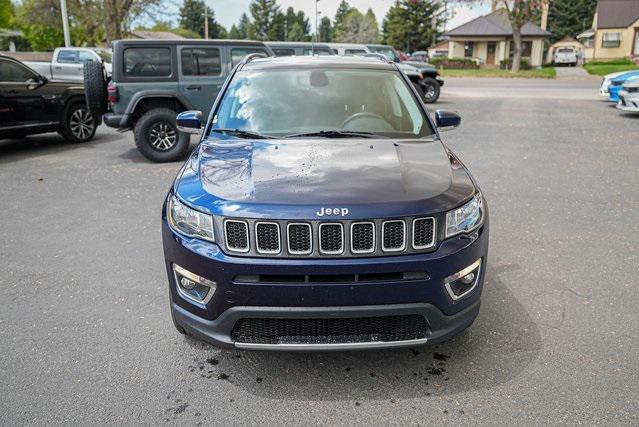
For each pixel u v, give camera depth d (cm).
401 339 278
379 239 267
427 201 277
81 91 1087
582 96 2002
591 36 6084
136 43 873
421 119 398
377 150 341
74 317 373
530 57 5069
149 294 409
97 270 455
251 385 296
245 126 388
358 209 267
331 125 386
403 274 270
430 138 376
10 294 410
